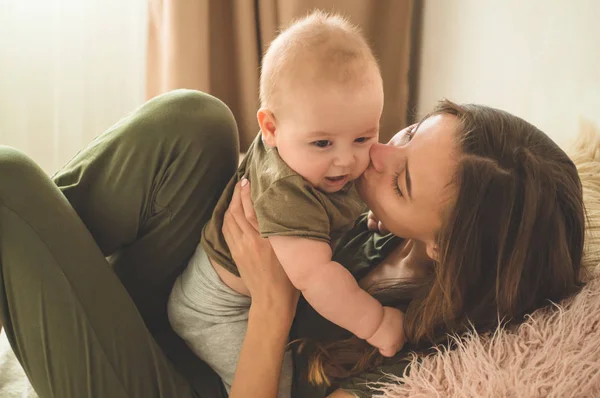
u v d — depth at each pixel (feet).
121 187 3.78
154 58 7.14
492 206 3.12
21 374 4.28
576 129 4.54
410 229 3.40
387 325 3.37
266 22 6.87
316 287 3.21
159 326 4.46
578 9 4.51
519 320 3.31
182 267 4.22
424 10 6.95
